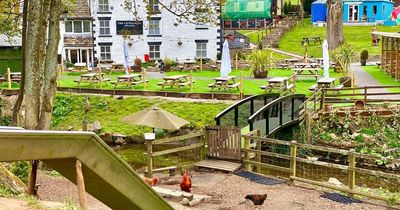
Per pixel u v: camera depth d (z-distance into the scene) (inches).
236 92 1205.1
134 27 1891.0
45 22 644.1
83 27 1888.5
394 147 858.8
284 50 2117.4
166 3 1852.9
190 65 1712.6
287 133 842.2
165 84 1317.7
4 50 1752.0
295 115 880.3
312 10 2561.5
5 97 1269.7
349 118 930.1
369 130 909.2
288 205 476.4
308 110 914.1
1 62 1750.7
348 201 490.9
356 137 887.1
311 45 2151.8
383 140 881.5
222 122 805.9
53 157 98.0
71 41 1878.7
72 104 1254.9
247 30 2701.8
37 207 154.9
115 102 1237.1
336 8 1846.7
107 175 108.9
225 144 619.8
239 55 1915.6
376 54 1910.7
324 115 935.7
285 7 2972.4
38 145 95.1
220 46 1924.2
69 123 1171.3
